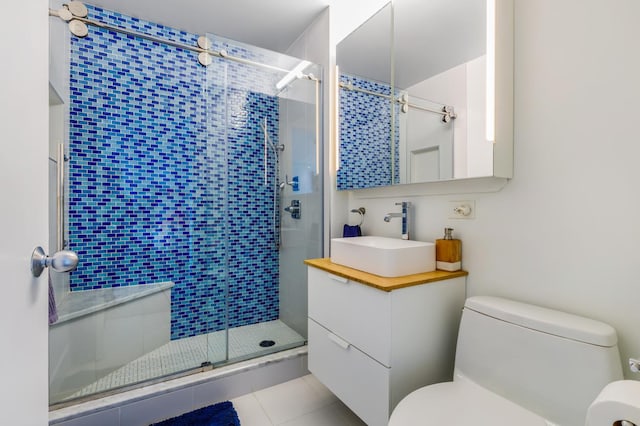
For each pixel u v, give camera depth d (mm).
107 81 2064
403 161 1542
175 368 1740
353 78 1861
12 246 501
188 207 2348
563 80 1046
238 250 2482
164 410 1503
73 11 1800
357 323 1269
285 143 2461
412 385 1171
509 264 1190
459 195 1370
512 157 1180
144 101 2191
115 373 1726
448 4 1307
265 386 1771
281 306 2555
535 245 1114
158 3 1967
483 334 1087
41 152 636
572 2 1023
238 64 2221
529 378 952
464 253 1351
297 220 2350
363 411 1237
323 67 2076
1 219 462
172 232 2293
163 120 2260
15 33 513
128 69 2131
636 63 890
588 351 844
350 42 1880
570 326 883
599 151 964
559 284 1051
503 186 1206
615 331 863
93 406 1380
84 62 1989
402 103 1546
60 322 1536
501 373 1021
